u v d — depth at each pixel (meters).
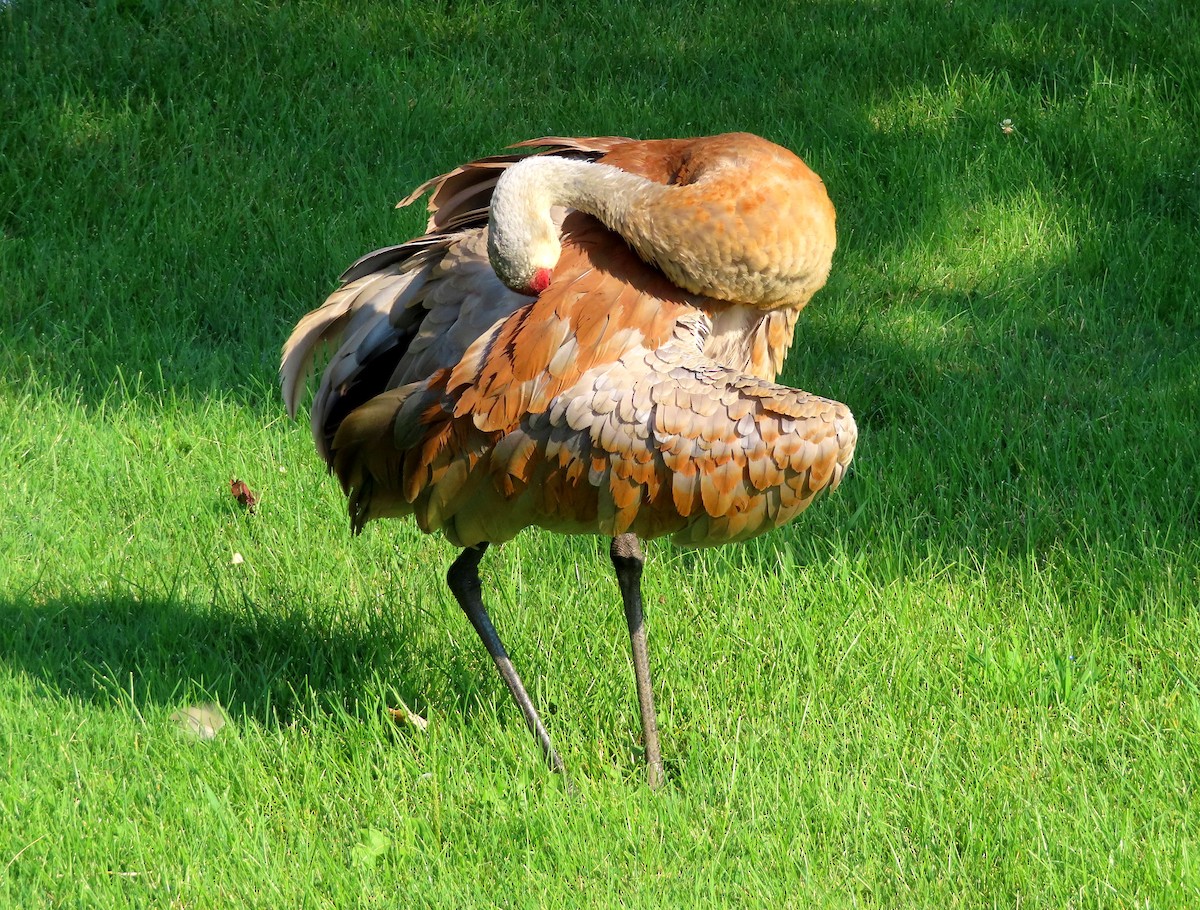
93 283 14.30
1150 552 10.77
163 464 12.20
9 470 11.82
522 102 17.47
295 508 11.68
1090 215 15.70
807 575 10.79
